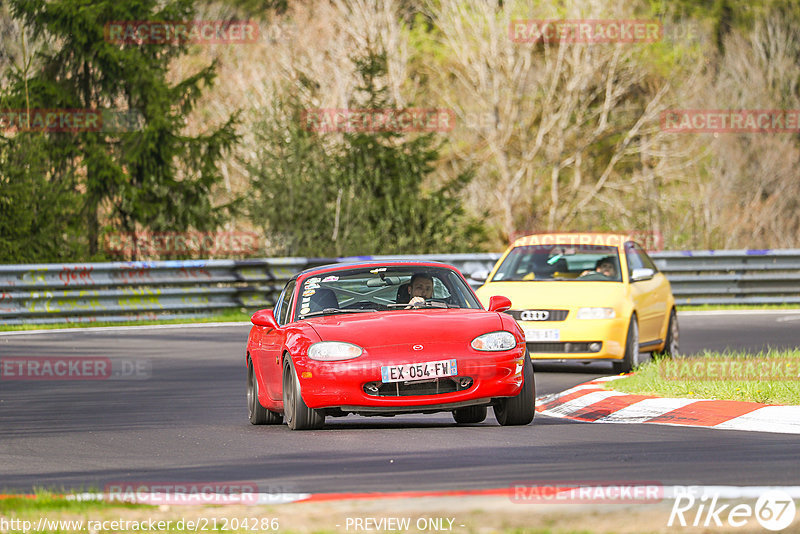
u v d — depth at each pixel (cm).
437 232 12325
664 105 17638
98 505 2484
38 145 11044
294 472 3019
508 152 18138
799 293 10106
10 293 8706
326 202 12225
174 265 9325
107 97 12712
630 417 4141
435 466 3038
